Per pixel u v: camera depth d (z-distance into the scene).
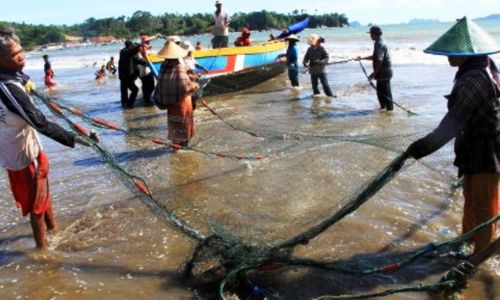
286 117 11.68
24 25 123.31
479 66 4.14
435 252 4.80
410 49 28.05
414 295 4.11
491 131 4.17
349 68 21.69
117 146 9.29
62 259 4.96
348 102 13.41
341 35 61.44
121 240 5.32
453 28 4.29
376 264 4.63
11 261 4.96
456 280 3.92
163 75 8.73
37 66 42.69
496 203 4.36
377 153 7.91
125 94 14.46
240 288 4.29
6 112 4.64
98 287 4.42
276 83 18.23
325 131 9.86
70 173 7.88
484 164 4.24
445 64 19.52
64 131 4.89
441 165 7.25
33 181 5.00
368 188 4.37
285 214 5.71
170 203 6.05
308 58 14.63
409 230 5.28
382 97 11.78
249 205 6.08
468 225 4.54
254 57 17.30
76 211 6.17
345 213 4.43
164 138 9.75
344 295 4.12
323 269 4.53
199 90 10.34
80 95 18.42
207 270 4.57
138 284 4.44
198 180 7.10
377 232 5.24
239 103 14.22
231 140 9.41
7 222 6.01
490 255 3.87
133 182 5.06
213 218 5.57
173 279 4.51
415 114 11.00
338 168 7.29
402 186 6.52
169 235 5.37
